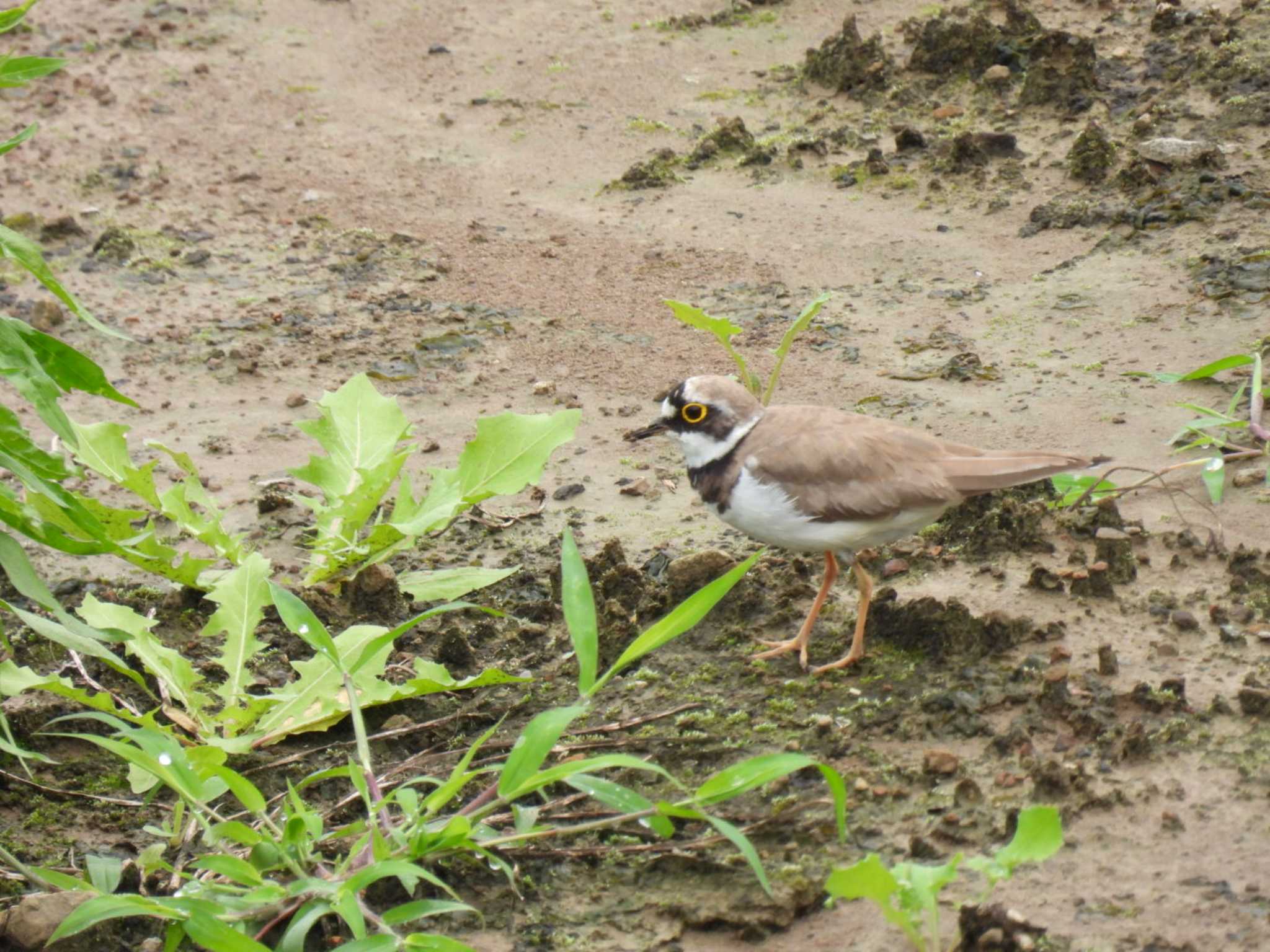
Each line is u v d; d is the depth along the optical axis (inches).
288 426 549.3
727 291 625.0
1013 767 342.3
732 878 315.0
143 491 431.2
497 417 437.7
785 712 374.6
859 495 377.1
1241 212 624.1
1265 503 444.8
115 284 656.4
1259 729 346.6
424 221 704.4
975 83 765.9
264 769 373.1
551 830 307.9
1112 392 519.8
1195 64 737.0
